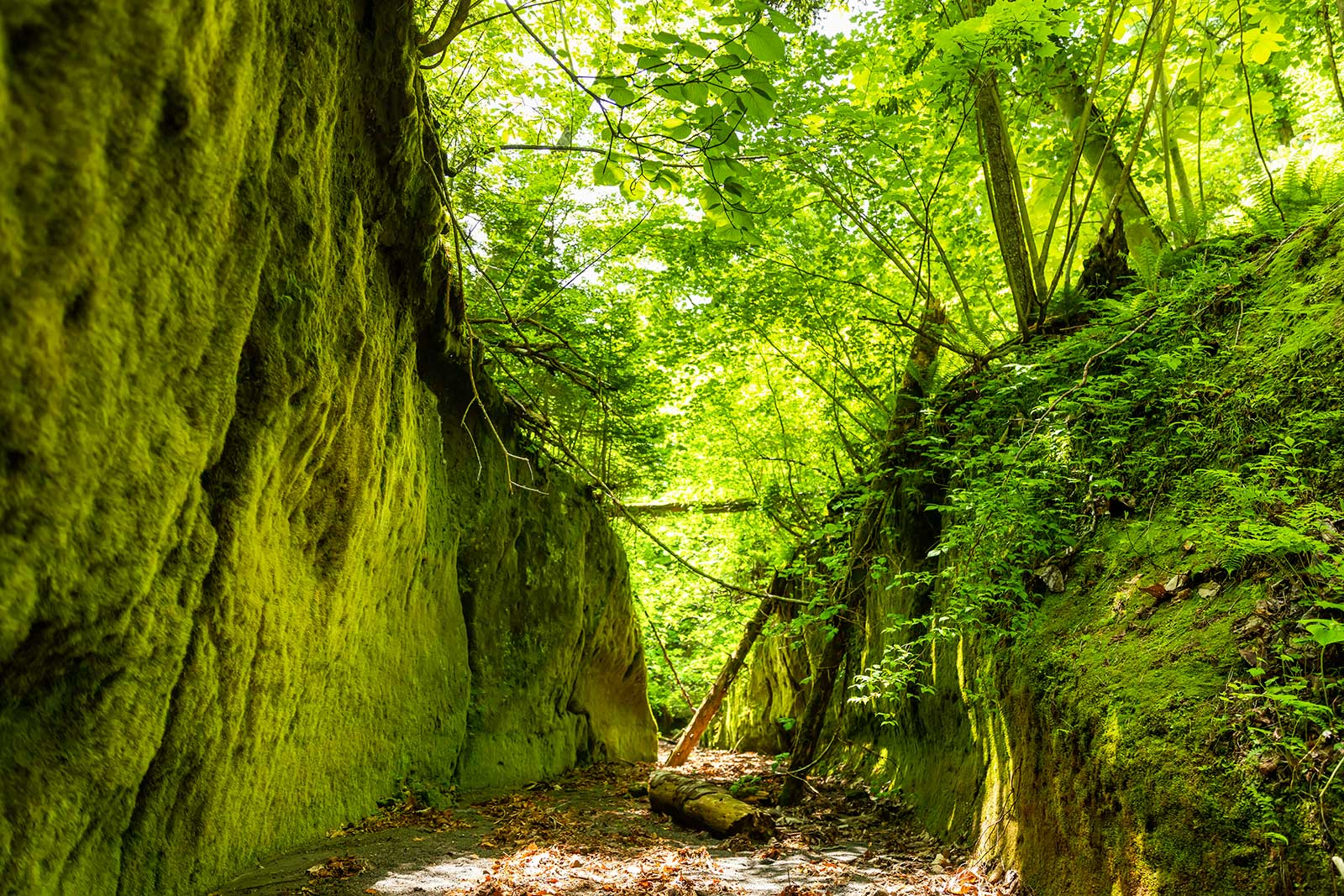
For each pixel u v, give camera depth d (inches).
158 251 104.9
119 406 102.7
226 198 118.9
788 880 194.4
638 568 695.7
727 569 656.4
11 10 76.5
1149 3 261.9
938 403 305.0
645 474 489.1
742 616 639.1
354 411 201.8
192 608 133.2
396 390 246.4
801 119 290.4
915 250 371.2
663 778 295.0
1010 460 201.0
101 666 112.9
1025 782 170.1
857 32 296.2
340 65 183.0
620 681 543.5
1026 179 347.3
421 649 286.7
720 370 489.4
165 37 95.0
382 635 251.6
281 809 189.6
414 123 219.9
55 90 82.2
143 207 100.2
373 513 222.7
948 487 284.7
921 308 396.5
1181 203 286.4
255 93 127.0
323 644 201.3
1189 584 148.4
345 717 225.8
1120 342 205.8
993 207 284.0
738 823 247.3
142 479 110.2
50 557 94.8
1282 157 400.5
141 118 95.4
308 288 162.1
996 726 199.2
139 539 112.2
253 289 132.6
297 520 182.5
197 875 151.9
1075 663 156.6
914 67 297.3
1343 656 107.4
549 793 345.7
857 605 378.3
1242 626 126.3
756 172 301.0
